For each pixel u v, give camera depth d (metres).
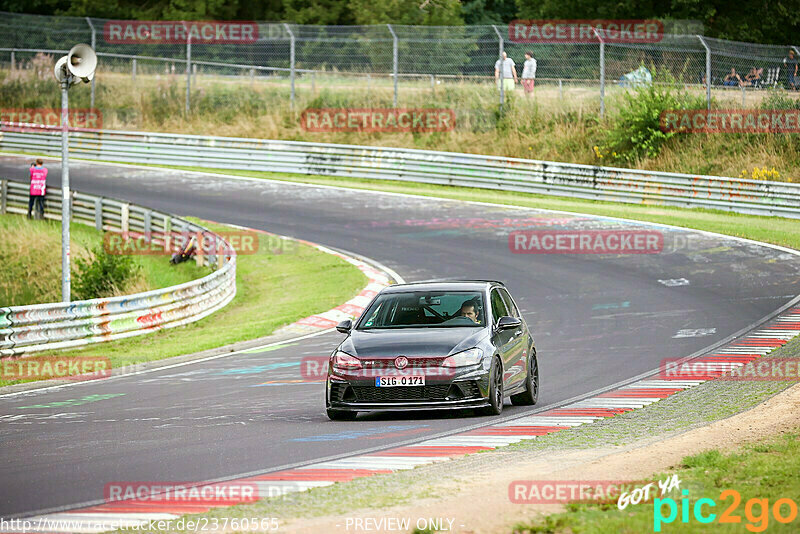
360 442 35.62
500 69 156.62
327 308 80.06
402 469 30.38
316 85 172.50
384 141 158.88
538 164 133.62
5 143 169.12
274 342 68.50
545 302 77.94
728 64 146.88
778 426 34.59
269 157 151.88
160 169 153.50
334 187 139.38
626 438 35.16
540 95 155.25
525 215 117.50
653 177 124.81
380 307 44.16
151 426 40.66
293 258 101.81
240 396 48.72
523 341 45.12
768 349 57.34
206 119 170.38
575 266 91.69
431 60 188.25
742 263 90.06
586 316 72.06
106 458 33.94
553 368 55.16
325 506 25.16
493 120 155.50
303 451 34.19
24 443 37.50
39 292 98.94
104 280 91.31
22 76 186.38
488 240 104.56
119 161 160.12
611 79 157.00
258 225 116.44
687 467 28.44
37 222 119.75
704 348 59.06
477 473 28.80
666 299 77.06
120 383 54.66
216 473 30.94
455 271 91.25
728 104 139.88
